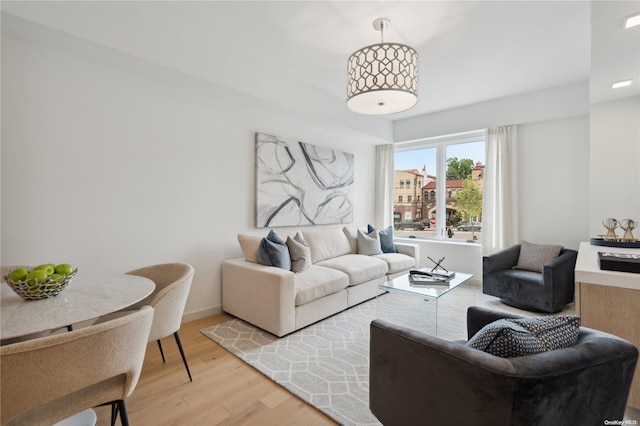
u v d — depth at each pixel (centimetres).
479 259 435
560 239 380
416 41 268
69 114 225
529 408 86
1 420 91
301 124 406
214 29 253
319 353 234
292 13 230
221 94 301
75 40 204
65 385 98
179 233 289
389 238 452
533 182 398
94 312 125
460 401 100
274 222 369
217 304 320
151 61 232
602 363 94
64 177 224
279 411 169
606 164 300
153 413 166
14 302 136
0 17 179
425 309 331
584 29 250
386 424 129
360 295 349
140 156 262
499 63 311
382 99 228
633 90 275
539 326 111
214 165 315
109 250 246
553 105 374
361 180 518
